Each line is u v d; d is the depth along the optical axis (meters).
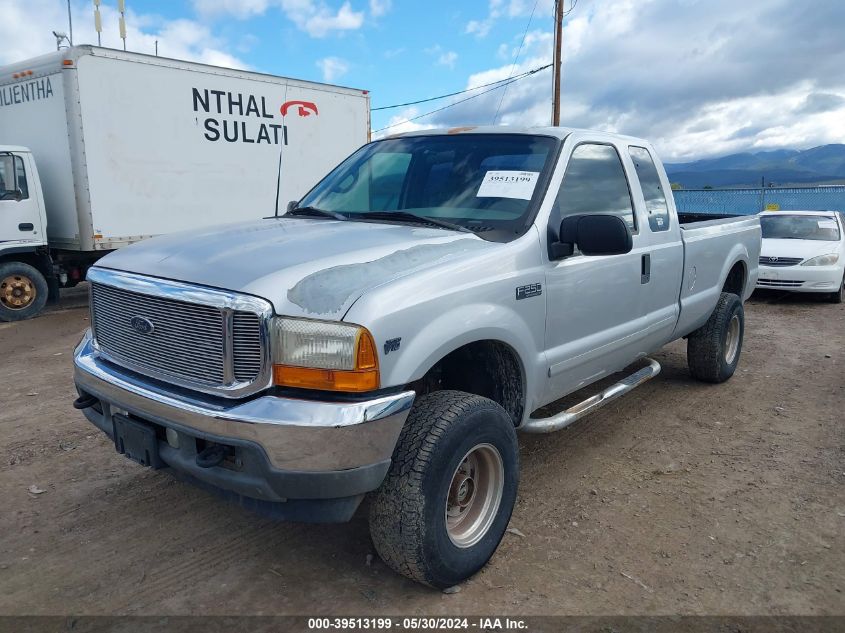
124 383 2.93
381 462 2.61
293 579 3.12
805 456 4.63
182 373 2.76
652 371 4.98
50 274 10.25
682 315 5.15
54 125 9.79
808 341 8.45
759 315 10.43
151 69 10.23
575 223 3.44
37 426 5.06
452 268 2.95
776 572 3.22
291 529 3.57
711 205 19.84
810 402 5.84
